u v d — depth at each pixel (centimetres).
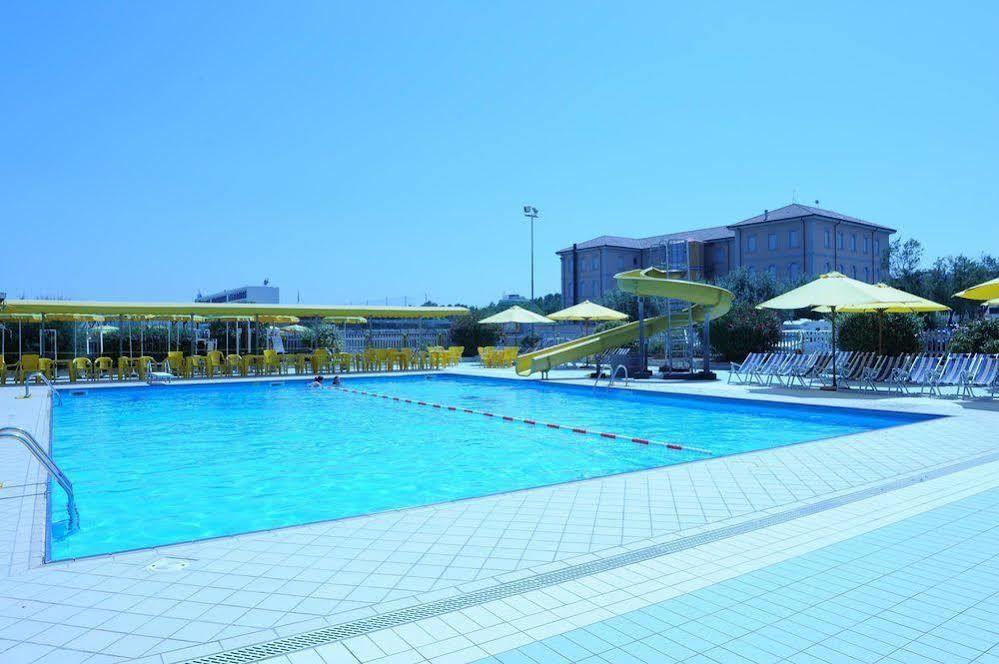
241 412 1441
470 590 365
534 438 1097
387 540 456
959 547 435
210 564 410
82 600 354
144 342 2461
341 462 911
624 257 6128
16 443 945
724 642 301
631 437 1054
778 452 770
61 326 2338
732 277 4156
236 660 285
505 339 3288
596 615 332
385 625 321
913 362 1465
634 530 475
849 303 1356
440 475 827
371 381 2133
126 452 987
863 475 646
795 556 419
